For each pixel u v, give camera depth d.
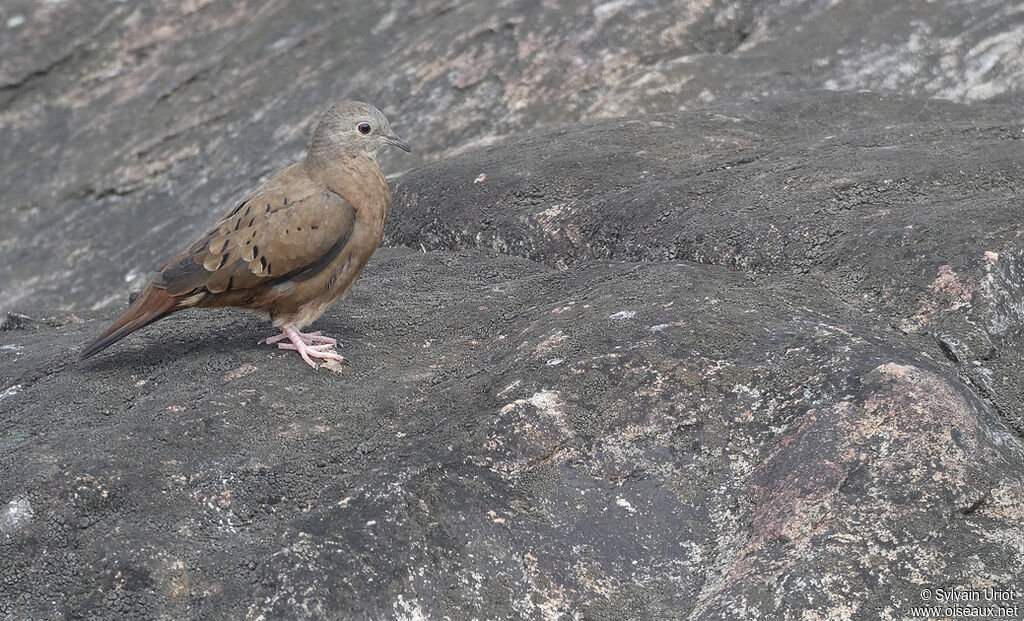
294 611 7.25
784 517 7.70
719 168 14.23
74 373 10.23
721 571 7.65
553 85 23.20
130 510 7.94
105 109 28.25
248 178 24.38
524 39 24.33
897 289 10.34
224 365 10.17
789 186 12.76
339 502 7.94
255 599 7.34
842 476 7.81
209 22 29.67
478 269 12.85
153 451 8.46
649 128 16.34
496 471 8.23
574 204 13.82
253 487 8.23
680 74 21.72
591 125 16.94
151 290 10.08
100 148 26.89
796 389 8.58
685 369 8.84
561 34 24.03
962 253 10.45
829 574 7.25
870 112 17.17
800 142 14.88
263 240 9.98
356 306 11.62
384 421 9.00
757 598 7.23
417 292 12.14
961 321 9.85
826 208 12.10
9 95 29.08
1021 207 11.09
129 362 10.39
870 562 7.30
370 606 7.35
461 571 7.64
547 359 9.18
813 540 7.48
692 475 8.27
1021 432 8.87
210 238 10.15
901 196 12.40
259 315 11.09
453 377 9.62
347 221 10.32
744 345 9.07
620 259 12.77
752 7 23.86
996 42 21.31
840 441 8.02
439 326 10.86
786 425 8.36
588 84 23.02
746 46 22.62
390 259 13.70
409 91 24.38
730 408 8.59
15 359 11.33
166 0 29.89
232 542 7.78
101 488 8.02
